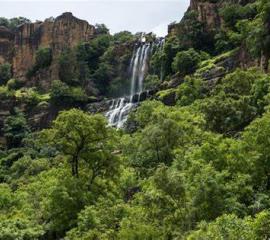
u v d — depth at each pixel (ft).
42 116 385.50
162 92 314.35
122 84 407.85
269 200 118.11
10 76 465.47
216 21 352.08
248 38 265.54
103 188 163.22
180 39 352.90
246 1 343.87
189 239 96.94
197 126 193.98
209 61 309.42
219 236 91.56
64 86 383.24
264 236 90.74
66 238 132.87
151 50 398.42
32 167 260.62
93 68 434.71
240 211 113.80
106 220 129.18
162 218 113.60
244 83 222.48
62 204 150.71
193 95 268.41
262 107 190.39
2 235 139.13
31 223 150.20
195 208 113.80
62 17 472.03
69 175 160.56
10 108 400.47
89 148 165.78
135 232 109.91
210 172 122.83
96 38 455.22
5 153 337.93
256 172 132.26
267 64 250.78
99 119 165.99
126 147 215.92
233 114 194.18
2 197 185.06
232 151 136.15
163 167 116.88
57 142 164.45
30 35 473.26
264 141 135.33
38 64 445.37
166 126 183.93
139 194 135.54
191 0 383.65
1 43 491.31
